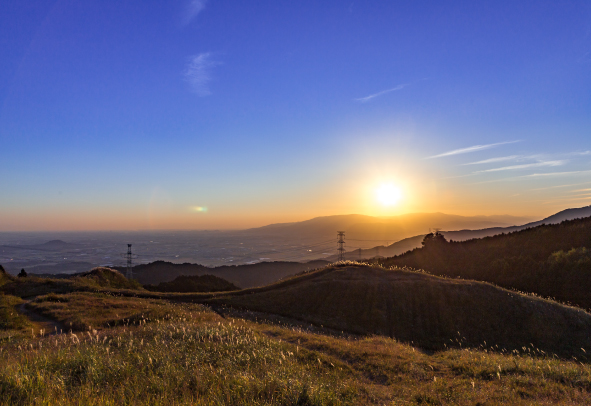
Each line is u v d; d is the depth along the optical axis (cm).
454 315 2830
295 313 3198
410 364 1285
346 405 794
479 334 2586
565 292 3366
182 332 1478
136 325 2038
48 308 2683
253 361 1107
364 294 3347
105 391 724
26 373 763
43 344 1329
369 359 1349
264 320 2988
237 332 1575
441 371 1220
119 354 1052
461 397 903
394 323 2866
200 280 7169
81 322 2172
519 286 3762
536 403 830
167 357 1049
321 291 3544
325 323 2950
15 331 1955
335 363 1251
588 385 1006
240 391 767
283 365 1075
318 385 870
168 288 6366
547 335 2441
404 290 3312
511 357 1563
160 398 683
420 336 2664
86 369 867
